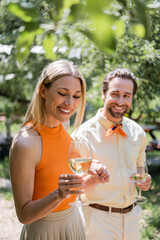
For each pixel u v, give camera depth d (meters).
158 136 12.88
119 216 2.23
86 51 3.85
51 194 1.38
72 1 0.71
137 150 2.36
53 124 1.67
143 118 7.05
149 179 2.27
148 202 5.66
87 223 2.21
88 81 4.71
